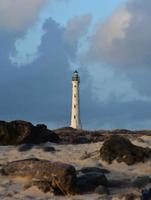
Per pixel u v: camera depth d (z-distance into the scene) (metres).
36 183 19.55
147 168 23.55
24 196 18.70
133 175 22.42
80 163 24.69
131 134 37.50
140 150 24.77
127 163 24.17
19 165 21.11
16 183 20.39
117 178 21.56
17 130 31.14
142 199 17.75
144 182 20.44
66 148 28.47
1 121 31.36
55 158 25.84
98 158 25.06
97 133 39.72
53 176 19.55
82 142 33.09
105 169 23.34
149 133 39.44
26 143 30.62
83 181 19.84
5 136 30.61
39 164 20.56
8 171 21.16
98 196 18.77
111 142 25.09
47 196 18.84
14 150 27.86
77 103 90.31
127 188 20.02
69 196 18.89
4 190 19.52
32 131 31.25
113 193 19.30
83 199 18.34
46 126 33.28
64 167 19.58
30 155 26.64
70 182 19.17
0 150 28.03
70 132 40.12
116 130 45.56
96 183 20.00
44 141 31.75
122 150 24.67
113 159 24.48
